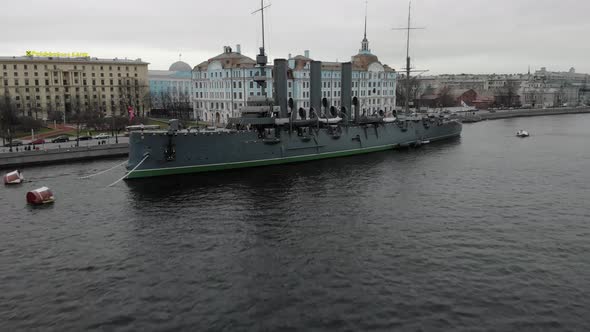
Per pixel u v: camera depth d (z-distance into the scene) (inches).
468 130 4466.0
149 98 5378.9
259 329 804.0
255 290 946.7
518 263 1077.1
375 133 2800.2
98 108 4638.3
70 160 2511.1
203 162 2031.3
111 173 2121.1
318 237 1256.2
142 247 1192.8
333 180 1977.1
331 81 4835.1
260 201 1620.3
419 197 1694.1
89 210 1525.6
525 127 4813.0
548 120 5910.4
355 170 2210.9
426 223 1380.4
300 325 815.1
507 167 2329.0
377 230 1315.2
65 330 809.5
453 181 1979.6
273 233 1289.4
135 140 1879.9
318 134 2436.0
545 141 3486.7
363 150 2728.8
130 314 859.4
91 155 2583.7
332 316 843.4
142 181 1892.2
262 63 2263.8
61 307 888.3
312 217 1437.0
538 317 836.6
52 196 1642.5
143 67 5605.3
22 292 951.6
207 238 1252.5
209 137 2006.6
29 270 1059.3
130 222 1397.6
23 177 2043.6
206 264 1079.6
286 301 900.6
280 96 2345.0
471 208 1547.7
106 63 5319.9
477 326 807.7
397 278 997.2
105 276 1023.0
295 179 1984.5
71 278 1015.0
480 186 1884.8
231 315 850.8
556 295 919.0
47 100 4982.8
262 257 1118.4
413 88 7736.2
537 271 1032.2
